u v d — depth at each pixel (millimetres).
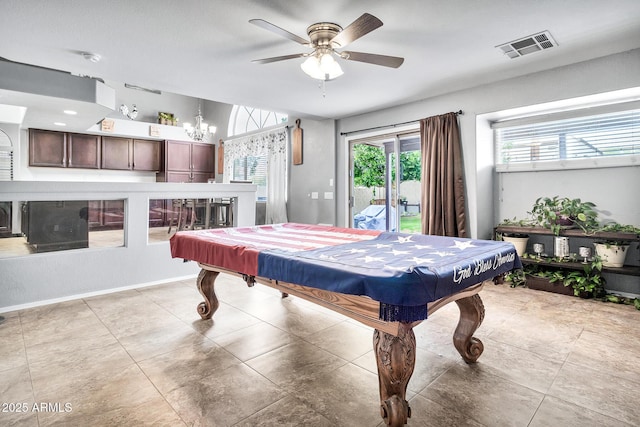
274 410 1617
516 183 4250
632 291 3355
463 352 2053
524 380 1881
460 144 4227
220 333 2512
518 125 4141
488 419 1552
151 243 3838
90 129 7254
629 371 1970
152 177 8664
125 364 2053
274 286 1984
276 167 6750
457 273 1441
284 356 2158
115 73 3643
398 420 1432
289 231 2850
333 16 2496
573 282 3428
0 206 2986
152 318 2814
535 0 2275
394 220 5195
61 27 2621
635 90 3146
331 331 2549
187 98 9289
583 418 1555
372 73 3609
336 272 1416
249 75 3680
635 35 2787
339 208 5758
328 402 1681
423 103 4570
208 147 9133
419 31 2715
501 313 2938
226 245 2113
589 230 3445
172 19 2520
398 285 1223
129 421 1536
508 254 1932
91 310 3000
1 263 2951
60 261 3236
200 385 1828
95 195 3410
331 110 5156
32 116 5402
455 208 4176
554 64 3387
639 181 3398
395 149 5098
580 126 3773
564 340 2393
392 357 1450
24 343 2336
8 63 3869
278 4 2330
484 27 2652
